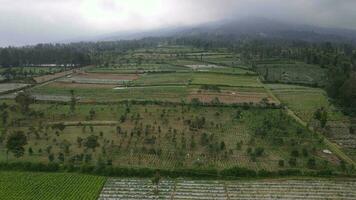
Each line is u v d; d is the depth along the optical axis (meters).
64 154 89.44
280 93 164.50
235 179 78.50
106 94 158.62
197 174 79.62
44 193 71.12
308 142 101.06
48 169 81.88
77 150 92.81
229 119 123.06
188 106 138.38
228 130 111.06
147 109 134.12
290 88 176.00
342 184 76.44
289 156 90.75
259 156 90.19
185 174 79.75
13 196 69.62
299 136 105.50
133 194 71.81
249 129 112.12
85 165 82.31
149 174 79.62
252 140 99.25
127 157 88.69
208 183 76.69
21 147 86.56
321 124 112.81
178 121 120.19
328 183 76.81
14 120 116.69
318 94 163.00
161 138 102.38
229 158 88.88
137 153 91.25
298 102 147.88
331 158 89.88
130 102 142.62
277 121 119.06
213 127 113.88
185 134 106.38
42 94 157.75
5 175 78.81
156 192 72.38
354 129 111.88
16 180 76.50
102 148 94.12
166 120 118.50
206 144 97.56
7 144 87.12
